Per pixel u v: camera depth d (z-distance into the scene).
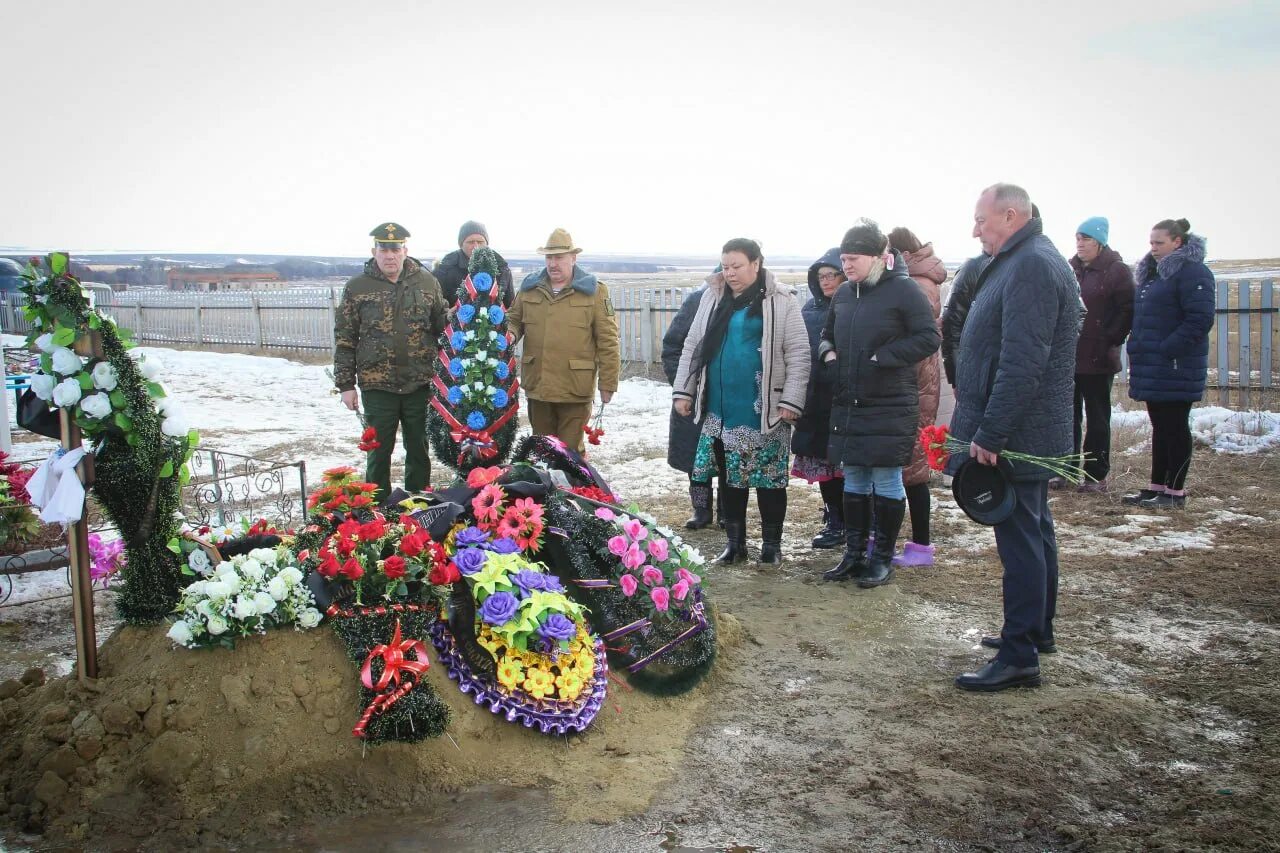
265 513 7.74
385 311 6.87
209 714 3.49
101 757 3.46
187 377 19.02
